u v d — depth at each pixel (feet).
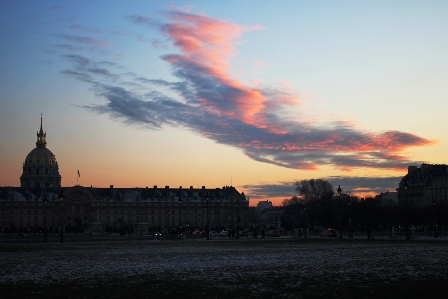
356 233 549.54
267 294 111.04
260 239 474.49
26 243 406.00
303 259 192.65
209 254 229.45
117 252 252.42
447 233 487.20
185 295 111.04
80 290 118.83
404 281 126.11
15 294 114.21
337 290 114.73
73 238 498.28
